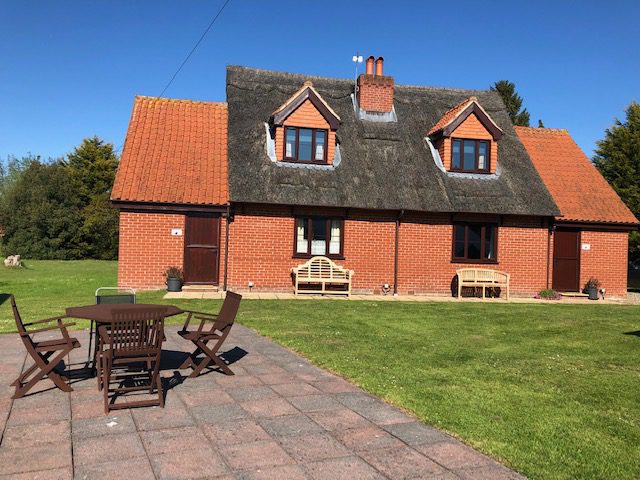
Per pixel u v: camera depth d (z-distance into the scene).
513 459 4.61
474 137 20.12
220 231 17.69
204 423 5.41
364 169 19.09
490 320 13.13
